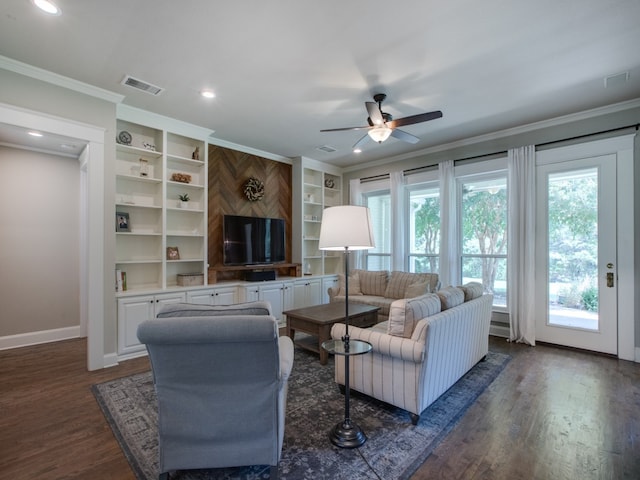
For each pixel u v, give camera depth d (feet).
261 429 5.40
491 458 6.23
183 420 5.31
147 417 7.70
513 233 14.01
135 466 5.99
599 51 8.60
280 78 10.00
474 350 10.14
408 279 15.66
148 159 13.56
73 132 10.27
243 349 5.05
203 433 5.34
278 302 16.81
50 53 8.71
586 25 7.56
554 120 13.19
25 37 8.00
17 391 9.04
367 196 20.98
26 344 13.08
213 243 16.14
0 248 12.64
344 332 8.26
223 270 15.65
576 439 6.84
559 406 8.23
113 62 9.15
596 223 12.43
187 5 6.90
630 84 10.43
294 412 7.95
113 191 11.14
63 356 11.84
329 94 11.06
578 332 12.73
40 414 7.82
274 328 4.84
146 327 4.74
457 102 11.71
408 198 18.56
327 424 7.39
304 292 18.34
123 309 11.42
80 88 10.37
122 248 13.00
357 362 8.37
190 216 15.10
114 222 11.13
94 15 7.21
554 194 13.41
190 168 15.01
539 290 13.61
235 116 12.98
